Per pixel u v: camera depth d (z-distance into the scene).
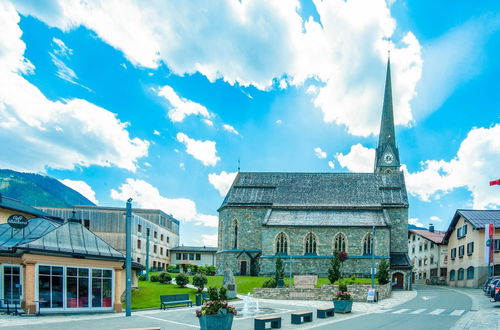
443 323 21.55
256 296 41.16
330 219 64.94
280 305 33.66
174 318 23.95
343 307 26.78
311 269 61.41
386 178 74.62
